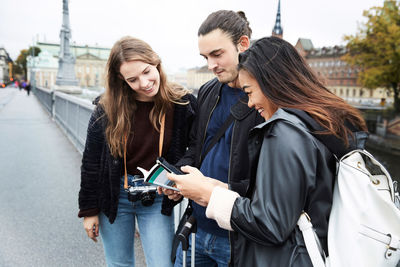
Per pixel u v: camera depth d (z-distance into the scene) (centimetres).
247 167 125
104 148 155
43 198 387
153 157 159
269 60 100
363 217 86
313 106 94
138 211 161
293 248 91
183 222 152
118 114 149
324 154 90
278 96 98
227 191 99
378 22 1894
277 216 85
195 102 164
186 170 111
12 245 275
